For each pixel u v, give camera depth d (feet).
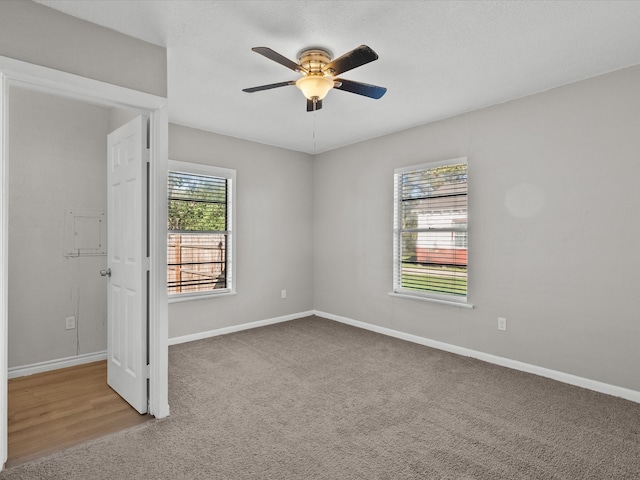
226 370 10.40
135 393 8.03
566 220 9.58
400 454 6.43
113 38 7.01
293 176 16.70
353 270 15.66
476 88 9.85
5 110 5.94
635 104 8.51
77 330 11.03
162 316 7.70
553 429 7.29
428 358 11.49
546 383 9.53
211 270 14.16
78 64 6.58
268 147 15.76
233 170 14.52
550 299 9.88
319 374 10.14
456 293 12.16
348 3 6.28
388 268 14.25
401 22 6.82
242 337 13.79
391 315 14.11
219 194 14.37
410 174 13.60
